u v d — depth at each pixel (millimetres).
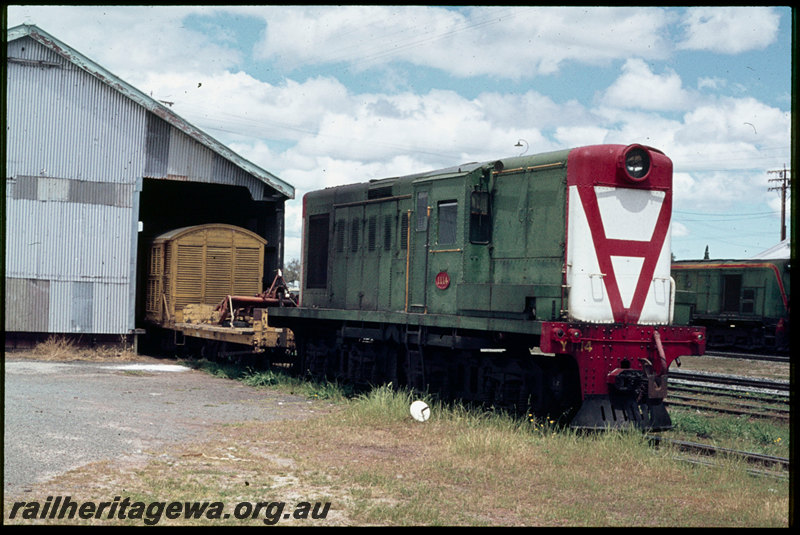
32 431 9156
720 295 30469
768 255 36875
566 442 9531
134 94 20125
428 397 12242
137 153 20359
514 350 11477
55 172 19703
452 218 12297
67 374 15773
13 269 19406
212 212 25906
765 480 8242
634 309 10617
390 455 9086
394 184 13836
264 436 9977
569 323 9906
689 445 9836
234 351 18125
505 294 10969
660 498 7551
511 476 8234
